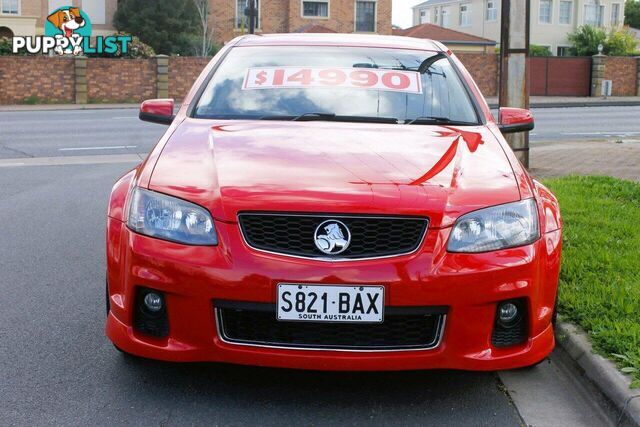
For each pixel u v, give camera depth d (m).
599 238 5.86
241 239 3.21
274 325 3.23
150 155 3.82
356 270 3.14
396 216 3.21
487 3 54.81
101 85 30.58
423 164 3.62
